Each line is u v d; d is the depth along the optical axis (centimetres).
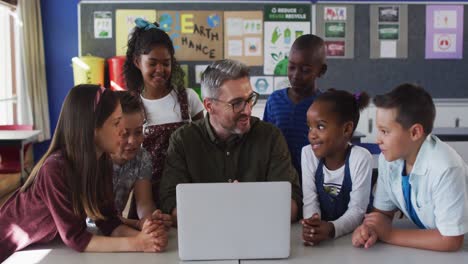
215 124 169
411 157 142
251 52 487
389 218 160
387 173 153
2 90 512
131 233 152
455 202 133
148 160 183
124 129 156
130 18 477
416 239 139
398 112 132
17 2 475
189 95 223
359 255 134
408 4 486
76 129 136
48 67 502
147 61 204
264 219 129
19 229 144
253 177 172
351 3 484
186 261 130
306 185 175
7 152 387
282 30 486
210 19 482
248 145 173
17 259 135
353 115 166
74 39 500
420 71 495
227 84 158
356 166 166
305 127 217
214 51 486
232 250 130
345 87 493
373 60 491
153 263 129
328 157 169
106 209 157
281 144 176
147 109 210
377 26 488
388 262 129
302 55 215
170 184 169
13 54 506
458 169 135
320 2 484
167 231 152
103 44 482
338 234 149
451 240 134
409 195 147
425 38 491
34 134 388
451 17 489
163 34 209
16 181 417
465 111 499
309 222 144
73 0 495
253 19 484
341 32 487
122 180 177
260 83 491
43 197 140
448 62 495
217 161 173
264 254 130
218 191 128
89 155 137
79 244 139
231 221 129
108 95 139
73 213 139
